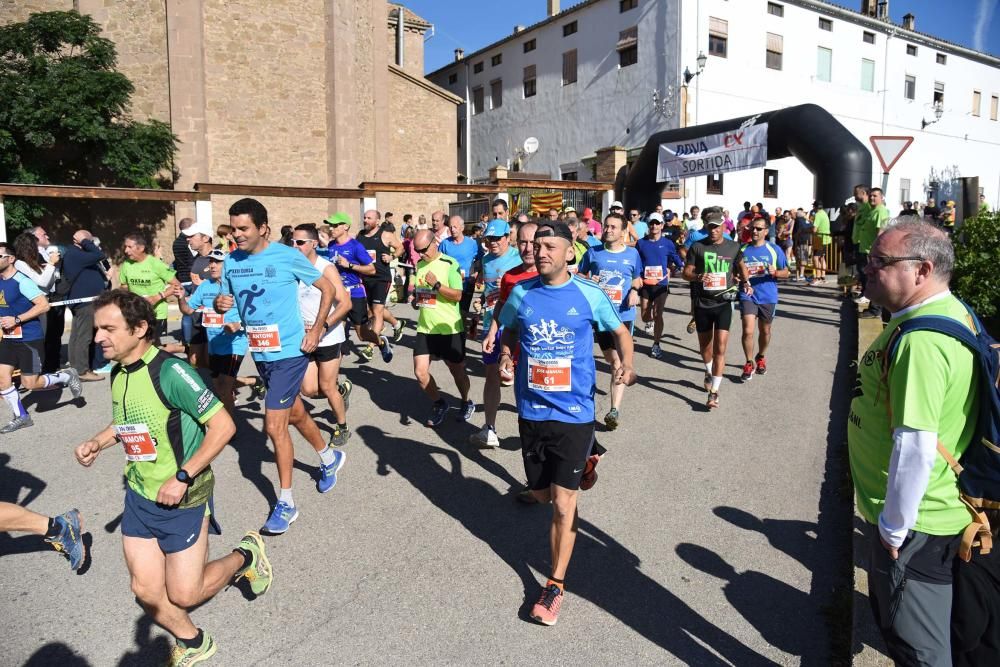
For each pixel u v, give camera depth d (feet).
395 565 13.35
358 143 66.85
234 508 15.90
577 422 11.42
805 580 12.68
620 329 11.92
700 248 22.30
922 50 107.65
